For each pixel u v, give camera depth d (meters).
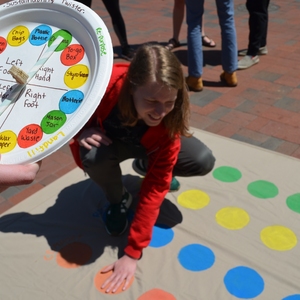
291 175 2.28
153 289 1.67
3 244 1.94
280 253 1.80
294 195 2.13
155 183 1.73
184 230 1.96
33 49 1.32
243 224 1.97
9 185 1.07
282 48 4.14
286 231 1.91
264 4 3.64
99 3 6.18
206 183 2.26
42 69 1.26
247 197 2.14
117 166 1.87
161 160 1.71
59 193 2.27
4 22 1.38
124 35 4.22
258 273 1.71
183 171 1.98
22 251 1.90
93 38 1.24
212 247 1.85
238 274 1.71
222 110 3.08
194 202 2.13
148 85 1.39
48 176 2.47
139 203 1.74
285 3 5.62
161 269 1.76
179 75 1.44
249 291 1.64
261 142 2.66
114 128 1.73
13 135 1.16
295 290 1.63
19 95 1.22
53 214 2.12
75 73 1.23
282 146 2.60
